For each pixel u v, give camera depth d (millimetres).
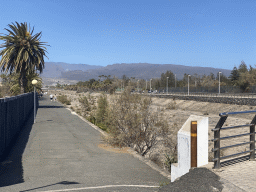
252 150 5637
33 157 10242
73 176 7797
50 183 7023
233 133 27672
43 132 16859
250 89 70375
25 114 24922
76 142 13555
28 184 6910
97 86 176250
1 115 10562
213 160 5016
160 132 14398
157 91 125500
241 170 4980
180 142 5355
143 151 15195
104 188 6488
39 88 49031
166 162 12180
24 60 36188
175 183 4719
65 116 28328
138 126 14109
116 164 9422
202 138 5160
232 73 107438
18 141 13641
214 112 54781
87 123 22047
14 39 36250
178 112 55594
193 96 71812
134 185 6793
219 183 4371
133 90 15398
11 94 48688
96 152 11391
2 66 37156
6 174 7969
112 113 13914
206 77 144375
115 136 13406
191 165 5141
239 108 50688
